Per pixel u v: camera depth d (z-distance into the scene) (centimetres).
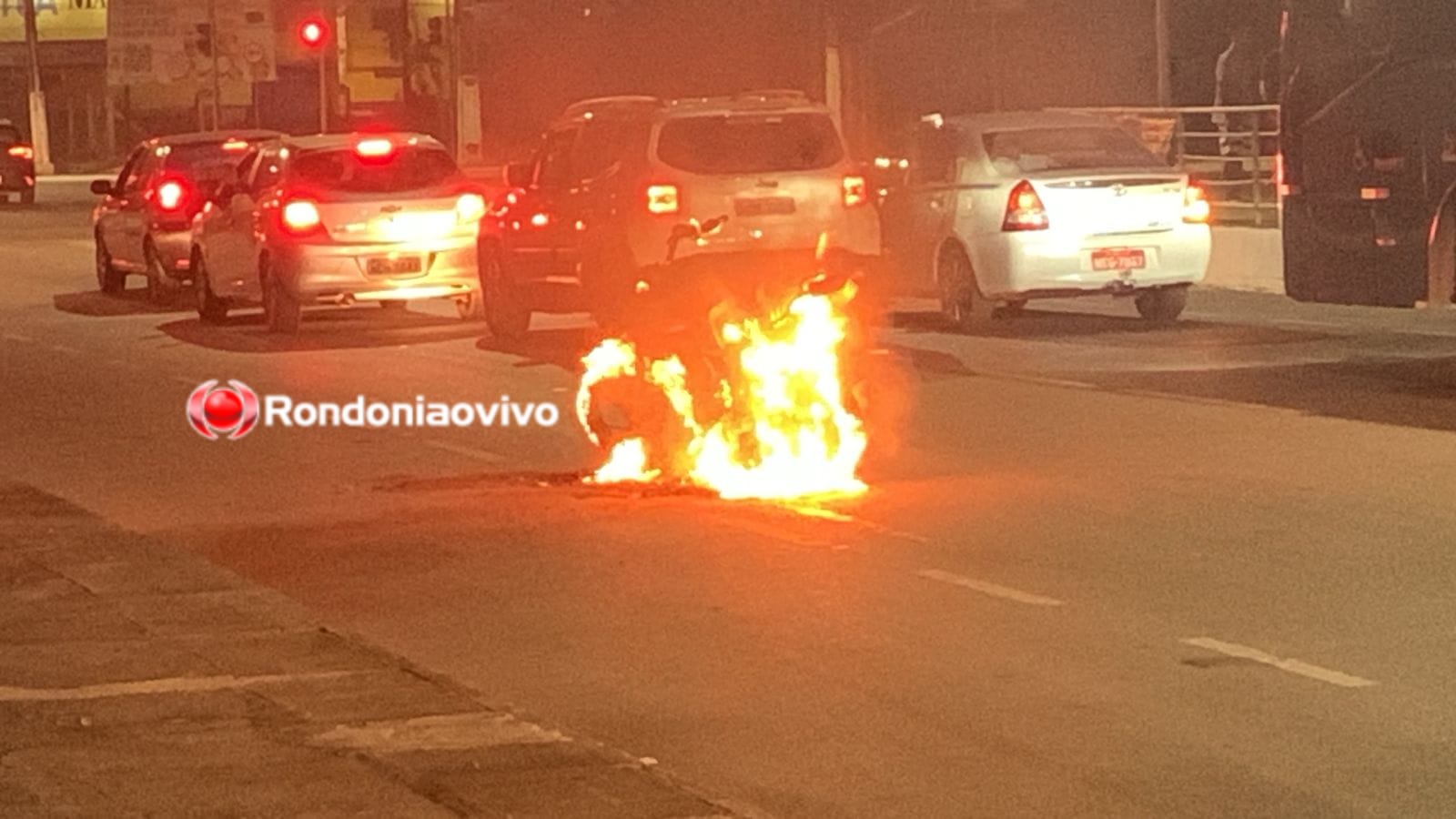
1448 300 1700
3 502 1324
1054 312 2398
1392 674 858
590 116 2047
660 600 1028
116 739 779
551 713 834
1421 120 1689
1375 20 1719
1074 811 696
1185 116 3250
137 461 1526
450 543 1187
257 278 2466
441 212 2355
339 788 712
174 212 2812
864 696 845
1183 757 752
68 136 7669
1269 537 1137
